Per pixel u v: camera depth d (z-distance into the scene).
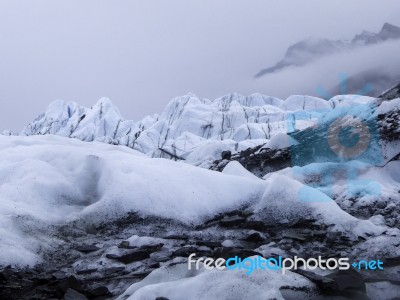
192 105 109.12
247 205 10.18
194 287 4.87
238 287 4.82
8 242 6.87
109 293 5.58
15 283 5.95
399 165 13.33
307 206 9.16
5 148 12.70
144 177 9.88
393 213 9.88
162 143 94.12
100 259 6.96
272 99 124.44
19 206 8.34
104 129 105.44
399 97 17.69
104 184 9.87
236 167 12.14
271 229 8.72
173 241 8.06
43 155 11.32
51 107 123.50
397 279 5.77
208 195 10.05
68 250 7.42
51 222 8.31
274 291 4.74
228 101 121.94
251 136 85.44
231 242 7.78
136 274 6.25
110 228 8.65
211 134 98.00
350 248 7.30
